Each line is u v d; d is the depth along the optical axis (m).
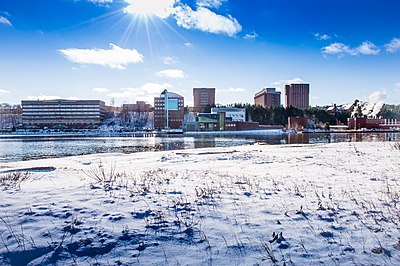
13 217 5.10
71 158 19.39
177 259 3.95
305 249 4.16
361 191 7.11
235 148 26.42
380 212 5.50
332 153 17.62
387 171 10.16
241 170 11.54
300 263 3.81
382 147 21.28
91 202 6.05
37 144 45.41
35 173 10.46
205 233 4.66
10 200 6.08
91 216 5.25
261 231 4.74
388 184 7.89
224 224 5.01
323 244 4.30
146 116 143.25
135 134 86.00
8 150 34.34
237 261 3.90
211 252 4.11
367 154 16.33
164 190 7.27
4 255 3.97
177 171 11.42
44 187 7.43
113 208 5.71
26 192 6.82
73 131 105.75
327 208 5.78
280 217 5.33
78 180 8.71
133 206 5.85
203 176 9.78
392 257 3.90
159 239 4.46
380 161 13.05
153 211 5.57
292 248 4.19
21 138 66.00
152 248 4.21
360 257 3.93
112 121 137.88
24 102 126.94
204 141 51.25
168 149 34.91
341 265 3.76
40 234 4.51
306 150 20.86
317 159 14.61
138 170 12.03
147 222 5.05
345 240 4.41
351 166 11.67
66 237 4.44
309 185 7.93
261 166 12.68
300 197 6.62
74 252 4.09
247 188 7.54
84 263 3.84
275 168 11.84
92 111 129.00
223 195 6.78
